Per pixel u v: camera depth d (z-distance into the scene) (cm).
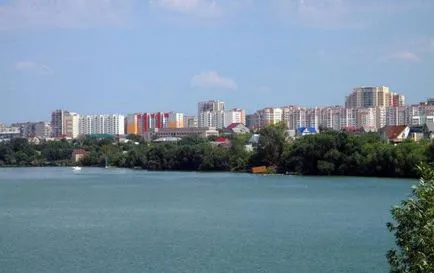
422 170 3897
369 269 7094
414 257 3669
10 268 7412
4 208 14112
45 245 8844
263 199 15025
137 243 8888
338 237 9119
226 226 10481
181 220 11406
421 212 3700
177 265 7419
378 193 15662
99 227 10644
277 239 9044
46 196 17400
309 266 7275
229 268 7219
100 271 7194
